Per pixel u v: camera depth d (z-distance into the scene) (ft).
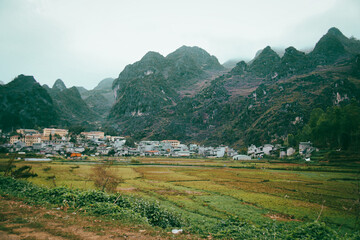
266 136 586.45
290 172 278.05
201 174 260.21
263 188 176.65
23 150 472.44
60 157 422.00
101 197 80.28
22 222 49.67
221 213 108.58
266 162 393.70
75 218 57.47
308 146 391.65
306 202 134.00
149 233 52.29
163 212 77.36
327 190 169.78
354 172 256.93
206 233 63.26
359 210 108.88
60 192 82.02
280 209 118.42
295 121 562.66
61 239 42.19
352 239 63.67
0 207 61.00
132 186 174.50
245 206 123.34
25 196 81.10
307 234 60.03
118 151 581.94
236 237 59.52
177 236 54.80
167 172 276.41
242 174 261.03
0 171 180.14
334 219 102.73
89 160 404.57
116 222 58.13
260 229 71.41
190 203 125.70
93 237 44.98
